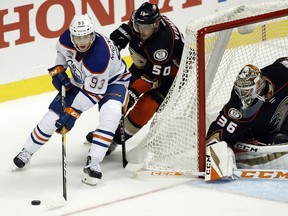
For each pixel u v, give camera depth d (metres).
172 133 16.62
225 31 17.08
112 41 16.44
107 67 15.62
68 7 22.67
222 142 16.38
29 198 15.63
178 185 16.19
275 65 16.69
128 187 16.14
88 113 21.33
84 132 19.80
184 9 25.23
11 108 21.75
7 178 16.70
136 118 17.52
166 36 16.80
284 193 15.55
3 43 21.77
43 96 22.69
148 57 16.95
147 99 17.48
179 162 16.80
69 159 17.83
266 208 14.88
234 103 16.39
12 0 21.58
